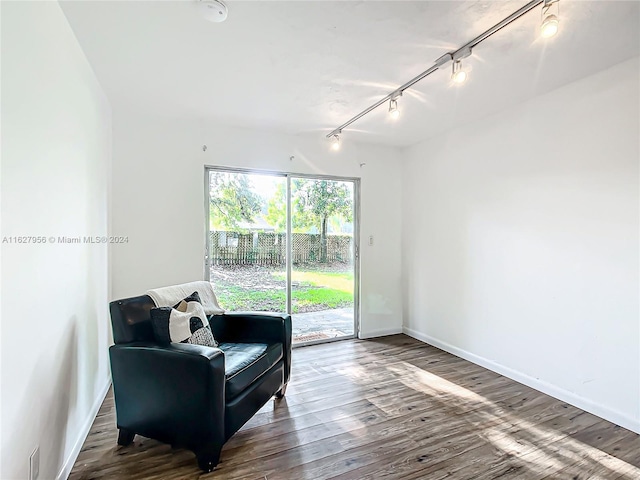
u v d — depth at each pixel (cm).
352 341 388
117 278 292
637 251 204
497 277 295
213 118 312
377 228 409
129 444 190
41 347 138
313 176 377
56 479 153
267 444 191
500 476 167
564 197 243
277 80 236
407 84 241
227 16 166
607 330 219
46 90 144
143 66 216
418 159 394
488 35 181
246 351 215
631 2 155
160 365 175
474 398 248
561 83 239
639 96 202
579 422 216
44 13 142
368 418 220
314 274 382
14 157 117
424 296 386
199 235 323
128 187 296
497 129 294
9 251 113
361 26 175
